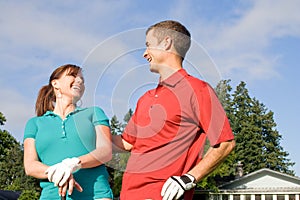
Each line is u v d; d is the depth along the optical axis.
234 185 29.42
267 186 29.48
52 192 2.86
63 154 2.86
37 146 2.91
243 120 52.81
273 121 53.66
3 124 37.94
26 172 2.87
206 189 26.88
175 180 2.49
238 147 51.09
